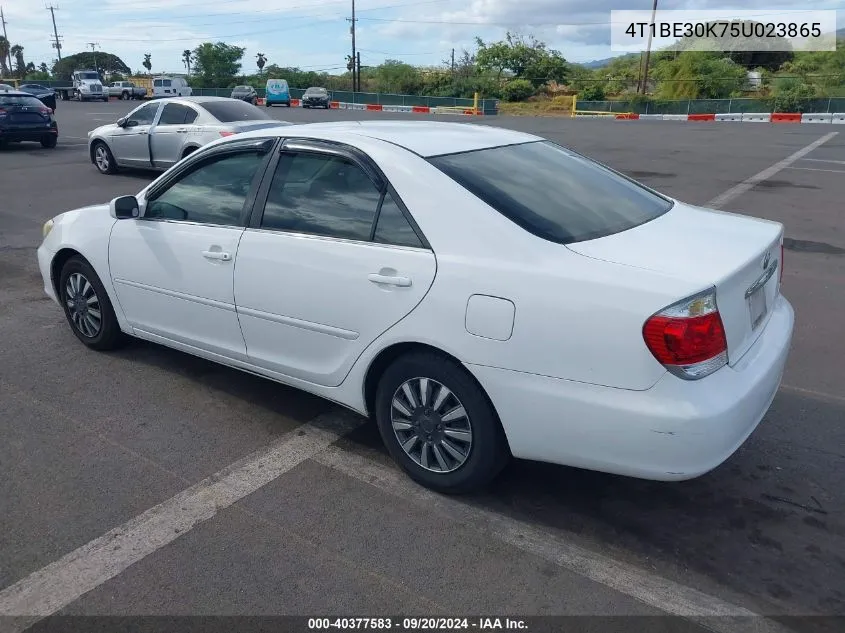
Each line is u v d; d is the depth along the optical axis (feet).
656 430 9.07
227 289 13.17
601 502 11.18
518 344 9.77
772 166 50.01
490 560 9.86
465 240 10.36
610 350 9.20
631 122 108.27
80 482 11.72
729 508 11.00
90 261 15.97
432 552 10.03
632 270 9.39
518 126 95.55
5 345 17.62
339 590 9.29
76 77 185.57
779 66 189.67
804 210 34.19
